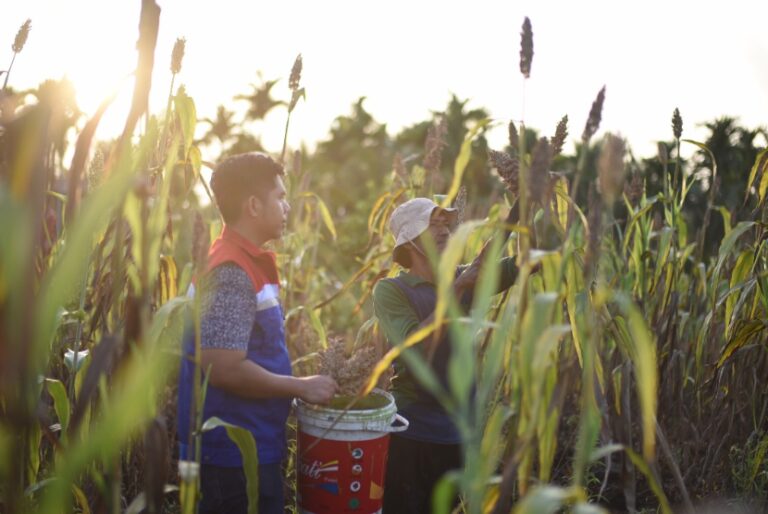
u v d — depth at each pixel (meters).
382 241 3.87
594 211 1.42
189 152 2.61
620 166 1.37
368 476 2.15
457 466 2.54
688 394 3.46
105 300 2.27
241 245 2.13
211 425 1.70
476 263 2.35
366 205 8.36
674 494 3.20
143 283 1.48
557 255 1.58
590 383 1.45
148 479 1.52
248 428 2.09
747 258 2.80
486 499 1.56
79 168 1.50
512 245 2.88
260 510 2.17
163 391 3.17
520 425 1.51
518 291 1.51
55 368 2.50
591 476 3.29
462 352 1.33
